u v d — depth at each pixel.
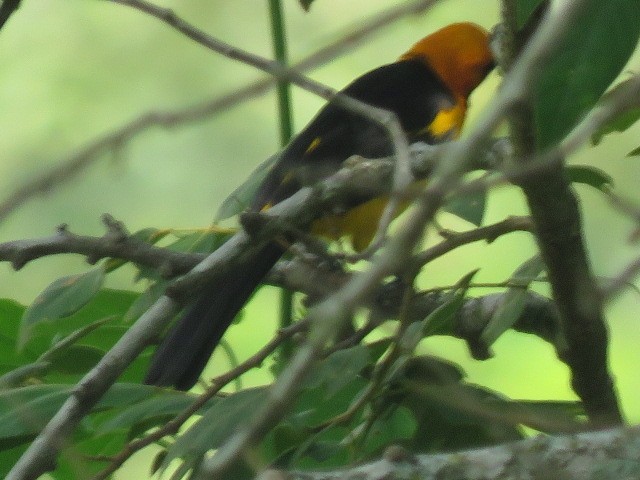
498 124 2.87
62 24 13.48
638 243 3.24
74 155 3.40
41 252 6.30
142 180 12.00
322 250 5.32
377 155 8.55
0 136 13.05
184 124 3.36
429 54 10.76
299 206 5.20
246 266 7.31
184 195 12.06
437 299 7.42
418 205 2.97
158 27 13.30
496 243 11.53
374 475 4.70
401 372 6.20
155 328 5.27
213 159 12.18
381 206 8.34
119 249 6.45
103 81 13.29
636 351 11.18
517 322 7.20
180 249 7.27
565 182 5.25
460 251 11.53
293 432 6.22
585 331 6.00
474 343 7.03
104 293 7.76
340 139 8.63
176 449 5.74
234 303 7.32
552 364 10.73
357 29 3.10
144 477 11.11
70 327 7.80
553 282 5.85
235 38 13.48
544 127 3.98
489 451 4.76
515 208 11.62
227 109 3.33
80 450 7.12
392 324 7.50
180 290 5.22
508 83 2.84
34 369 6.68
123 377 7.91
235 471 5.93
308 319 5.96
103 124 13.09
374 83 10.23
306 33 13.23
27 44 13.32
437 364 6.23
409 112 9.84
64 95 13.22
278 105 7.73
